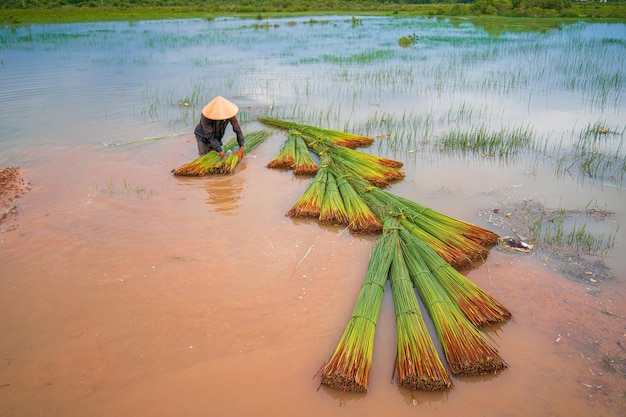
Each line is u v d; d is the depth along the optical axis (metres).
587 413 3.81
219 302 5.05
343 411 3.87
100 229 6.45
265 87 14.60
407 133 10.35
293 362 4.32
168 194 7.51
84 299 5.10
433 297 4.82
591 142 9.52
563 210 6.84
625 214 6.75
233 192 7.63
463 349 4.20
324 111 12.04
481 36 27.14
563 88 13.97
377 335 4.66
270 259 5.80
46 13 41.06
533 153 9.08
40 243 6.11
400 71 16.78
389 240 5.82
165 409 3.87
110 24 35.56
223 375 4.19
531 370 4.22
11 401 3.94
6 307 4.98
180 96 13.31
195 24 36.31
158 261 5.73
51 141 9.67
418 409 3.88
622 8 41.34
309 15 47.59
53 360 4.34
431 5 62.06
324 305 5.02
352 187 7.45
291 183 8.01
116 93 13.58
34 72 16.38
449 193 7.52
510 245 6.04
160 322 4.77
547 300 5.05
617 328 4.64
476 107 12.21
